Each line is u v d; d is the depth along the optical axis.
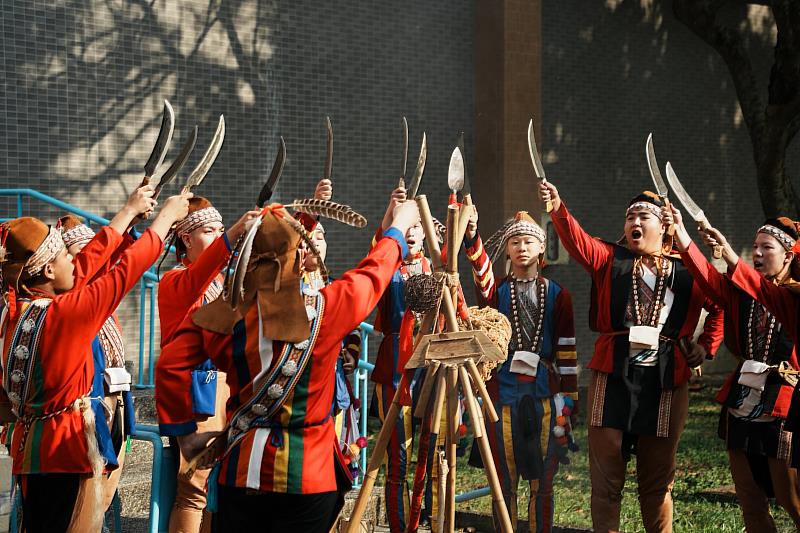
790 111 8.73
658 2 10.73
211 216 3.55
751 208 11.56
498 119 9.09
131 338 7.71
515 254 4.29
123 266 2.83
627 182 10.52
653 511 4.00
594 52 10.27
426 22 9.12
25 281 2.93
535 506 4.25
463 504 5.43
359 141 8.80
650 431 3.87
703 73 11.11
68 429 2.97
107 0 7.65
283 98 8.46
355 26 8.80
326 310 2.44
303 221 3.49
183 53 8.01
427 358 2.91
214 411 3.36
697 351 3.99
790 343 3.80
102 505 3.08
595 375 4.05
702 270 3.81
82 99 7.55
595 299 4.11
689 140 11.03
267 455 2.39
